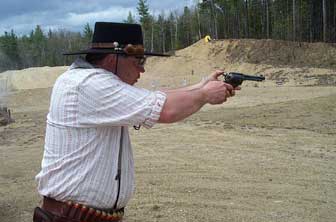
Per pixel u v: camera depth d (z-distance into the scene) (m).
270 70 45.31
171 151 11.62
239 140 12.78
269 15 69.31
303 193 7.72
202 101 2.37
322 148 11.41
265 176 8.88
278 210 6.88
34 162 11.23
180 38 86.44
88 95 2.34
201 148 11.84
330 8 62.22
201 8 74.38
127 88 2.36
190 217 6.61
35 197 8.06
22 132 16.50
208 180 8.70
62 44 95.62
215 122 16.34
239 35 70.75
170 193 7.87
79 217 2.39
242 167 9.66
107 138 2.40
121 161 2.46
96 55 2.50
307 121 15.68
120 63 2.49
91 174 2.38
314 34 62.34
